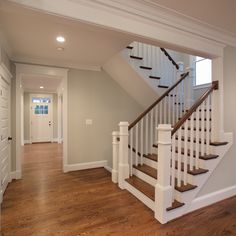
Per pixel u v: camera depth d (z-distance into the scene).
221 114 2.69
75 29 2.43
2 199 2.64
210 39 2.52
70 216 2.25
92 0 1.71
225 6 1.94
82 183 3.33
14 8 1.50
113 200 2.66
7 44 2.90
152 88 3.74
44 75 3.87
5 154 3.04
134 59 3.56
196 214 2.32
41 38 2.71
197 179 2.40
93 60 3.83
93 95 4.29
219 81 2.68
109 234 1.93
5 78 2.92
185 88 3.66
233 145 2.84
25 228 2.02
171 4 1.91
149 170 2.96
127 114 4.68
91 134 4.29
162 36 2.14
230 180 2.82
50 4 1.56
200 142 2.67
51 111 8.62
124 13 1.88
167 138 2.13
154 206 2.32
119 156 3.15
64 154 4.03
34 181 3.43
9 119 3.33
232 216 2.29
